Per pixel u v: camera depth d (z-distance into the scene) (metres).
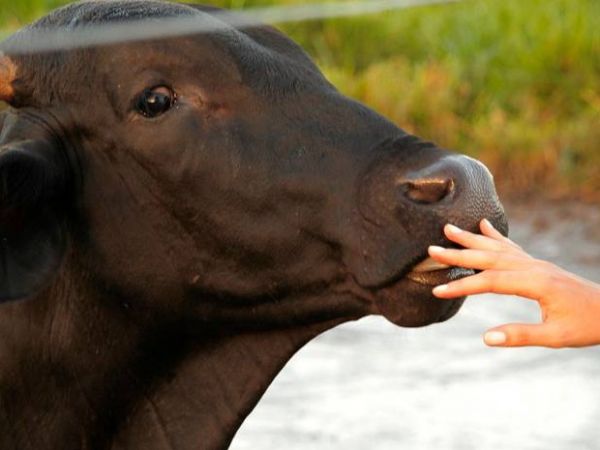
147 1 7.01
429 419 10.79
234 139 6.65
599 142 17.14
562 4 19.62
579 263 14.17
